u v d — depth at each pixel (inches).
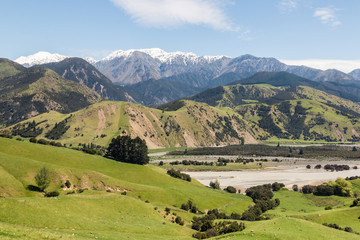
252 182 7677.2
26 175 3860.7
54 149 5585.6
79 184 4175.7
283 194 6077.8
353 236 2284.7
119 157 6535.4
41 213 2148.1
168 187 4970.5
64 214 2271.2
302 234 2160.4
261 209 4534.9
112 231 2218.3
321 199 5585.6
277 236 2042.3
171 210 3649.1
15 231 1435.8
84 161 5447.8
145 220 2768.2
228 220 3329.2
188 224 3225.9
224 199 4790.8
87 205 2605.8
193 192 4842.5
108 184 4330.7
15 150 4904.0
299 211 4630.9
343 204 4990.2
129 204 2997.0
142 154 6727.4
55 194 3248.0
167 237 2309.3
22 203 2162.9
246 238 2010.3
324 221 3442.4
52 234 1563.7
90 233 1956.2
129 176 5270.7
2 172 3663.9
